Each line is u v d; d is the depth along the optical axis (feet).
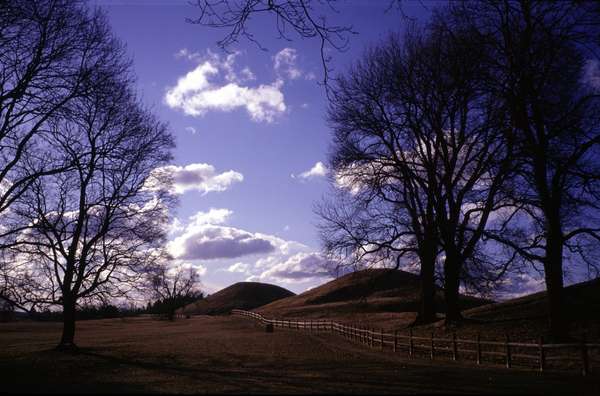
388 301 244.01
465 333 96.48
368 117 112.78
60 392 40.70
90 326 244.63
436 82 95.45
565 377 55.57
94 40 78.13
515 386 49.29
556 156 70.38
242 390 46.29
